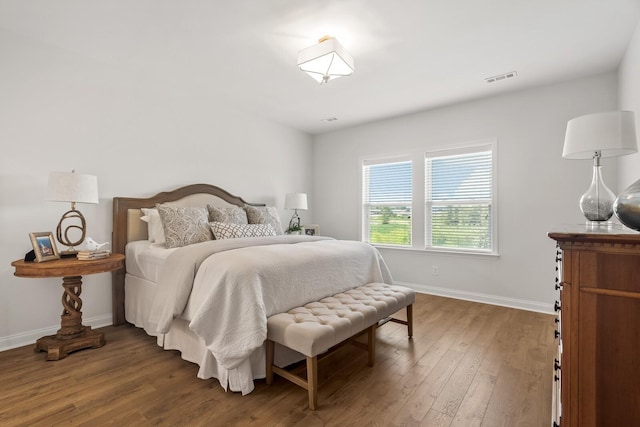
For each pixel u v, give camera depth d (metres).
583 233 0.89
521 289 3.49
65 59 2.71
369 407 1.70
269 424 1.56
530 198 3.42
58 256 2.39
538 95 3.38
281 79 3.29
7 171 2.43
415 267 4.28
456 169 3.97
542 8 2.09
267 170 4.66
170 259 2.34
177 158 3.56
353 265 2.70
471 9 2.10
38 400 1.74
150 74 3.21
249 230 3.28
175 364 2.16
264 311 1.83
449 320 3.09
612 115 1.44
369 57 2.77
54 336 2.42
